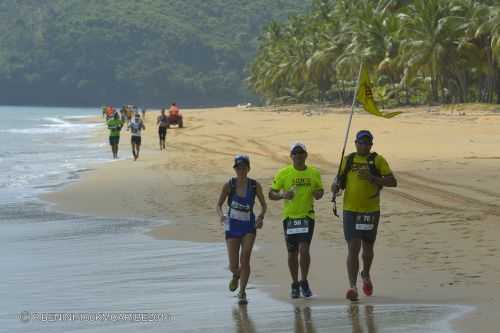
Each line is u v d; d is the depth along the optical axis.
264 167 77.75
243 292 25.58
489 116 145.75
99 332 22.00
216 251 36.84
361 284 28.06
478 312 22.14
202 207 52.84
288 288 27.83
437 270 29.39
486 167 66.69
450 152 82.06
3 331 22.70
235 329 21.73
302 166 26.95
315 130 136.00
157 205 54.75
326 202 50.53
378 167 26.08
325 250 34.81
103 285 29.62
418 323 21.16
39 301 27.14
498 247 33.16
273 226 42.81
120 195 60.84
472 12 199.25
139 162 90.06
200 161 88.50
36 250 38.78
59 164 91.25
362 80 27.67
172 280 30.16
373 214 26.06
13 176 78.31
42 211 53.94
